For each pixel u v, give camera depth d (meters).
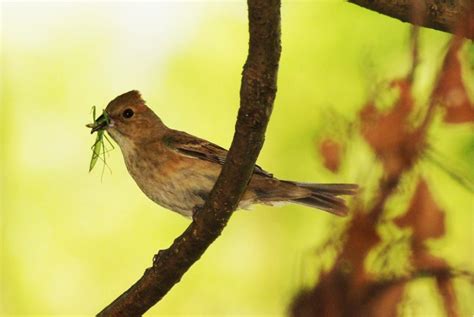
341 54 12.56
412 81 4.17
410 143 4.03
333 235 4.08
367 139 4.09
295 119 13.25
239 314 14.71
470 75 4.33
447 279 4.15
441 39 7.41
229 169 6.84
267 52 6.08
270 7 5.88
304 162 13.16
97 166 16.05
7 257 15.52
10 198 15.80
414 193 4.02
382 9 6.98
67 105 16.20
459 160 6.82
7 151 15.89
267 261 14.46
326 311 4.04
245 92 6.31
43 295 15.55
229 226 14.55
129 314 7.89
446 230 4.02
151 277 7.71
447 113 4.11
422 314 4.32
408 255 4.03
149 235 15.80
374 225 4.02
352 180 4.29
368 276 4.03
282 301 4.29
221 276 14.95
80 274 15.73
